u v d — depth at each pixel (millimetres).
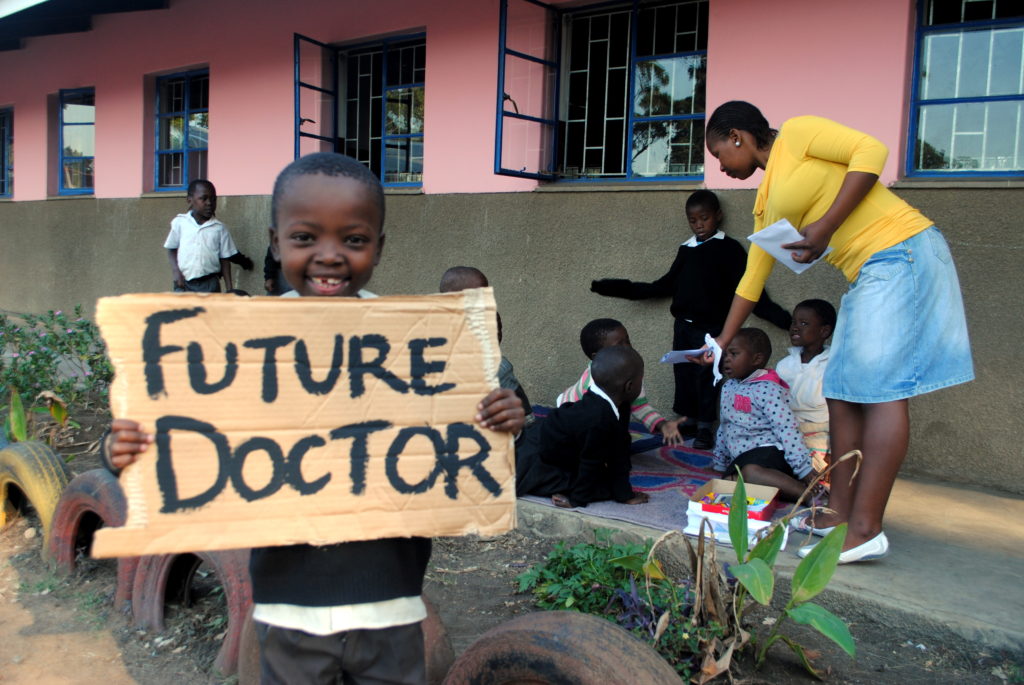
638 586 3191
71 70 10539
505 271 6590
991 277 4621
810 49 5121
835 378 3365
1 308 11898
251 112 8492
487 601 3432
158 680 2830
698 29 5730
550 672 2020
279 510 1721
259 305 1719
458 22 6758
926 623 3025
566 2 6094
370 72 7707
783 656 2984
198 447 1688
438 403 1821
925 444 4859
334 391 1761
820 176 3289
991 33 4691
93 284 10453
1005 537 3814
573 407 4113
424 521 1799
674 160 5895
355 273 1775
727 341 3693
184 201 9203
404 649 1821
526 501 4195
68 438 5699
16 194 11656
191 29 9000
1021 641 2861
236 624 2818
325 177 1708
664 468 4906
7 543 4043
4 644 3074
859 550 3354
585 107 6258
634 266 5918
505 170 5914
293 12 8000
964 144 4820
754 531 3391
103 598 3439
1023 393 4562
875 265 3213
